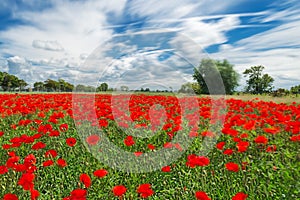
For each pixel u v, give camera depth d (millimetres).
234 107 10562
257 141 5074
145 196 3574
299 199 3596
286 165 4398
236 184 4281
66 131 7988
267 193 3818
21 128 8586
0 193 4156
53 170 5195
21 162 5758
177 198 4125
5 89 57750
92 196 4246
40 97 16578
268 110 9586
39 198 4059
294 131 5598
